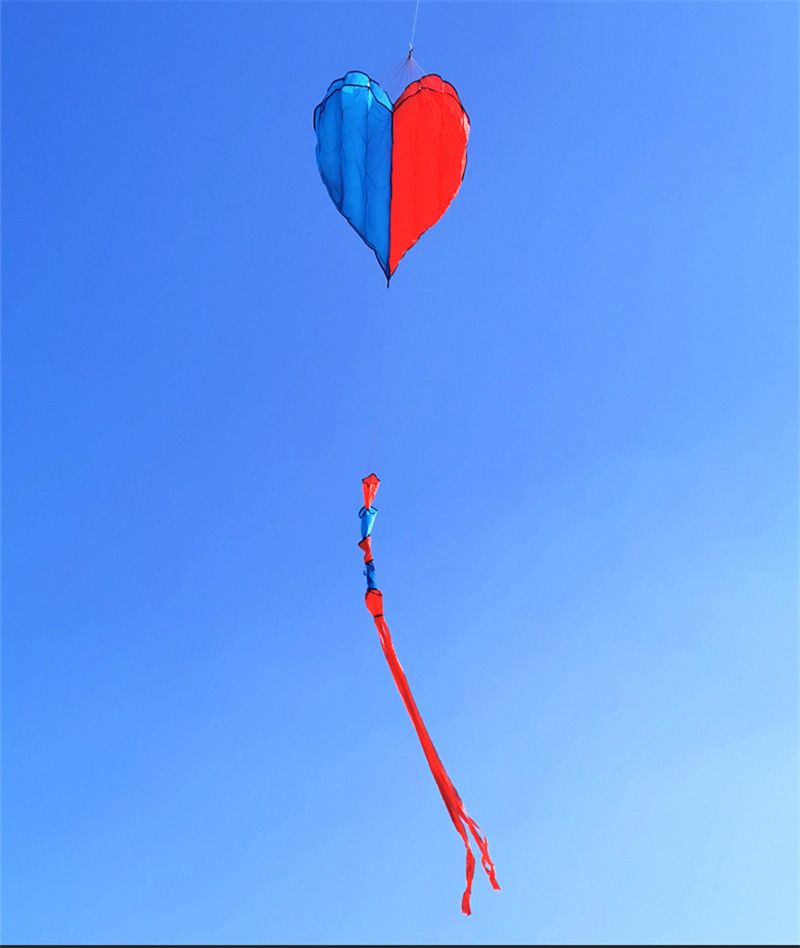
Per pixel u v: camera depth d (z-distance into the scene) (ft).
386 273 37.65
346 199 37.50
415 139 36.47
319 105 37.11
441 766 30.66
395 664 32.14
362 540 34.32
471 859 29.30
